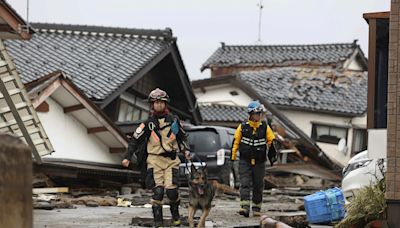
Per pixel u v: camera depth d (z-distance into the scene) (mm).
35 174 36688
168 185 18891
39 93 38438
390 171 14984
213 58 90062
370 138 17297
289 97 77312
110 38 57531
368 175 25094
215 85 74750
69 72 52031
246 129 24828
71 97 40625
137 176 43156
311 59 85562
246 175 24984
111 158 44562
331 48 86812
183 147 19031
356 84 80688
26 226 7641
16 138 7672
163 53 55000
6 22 32469
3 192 7473
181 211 27031
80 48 56000
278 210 28812
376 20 19266
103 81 50781
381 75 19094
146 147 18906
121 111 53469
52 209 27203
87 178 41156
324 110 75938
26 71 51812
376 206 16688
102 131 42875
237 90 74812
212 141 43219
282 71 82625
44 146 27016
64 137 41531
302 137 67562
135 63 53625
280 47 89312
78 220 22531
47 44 56188
